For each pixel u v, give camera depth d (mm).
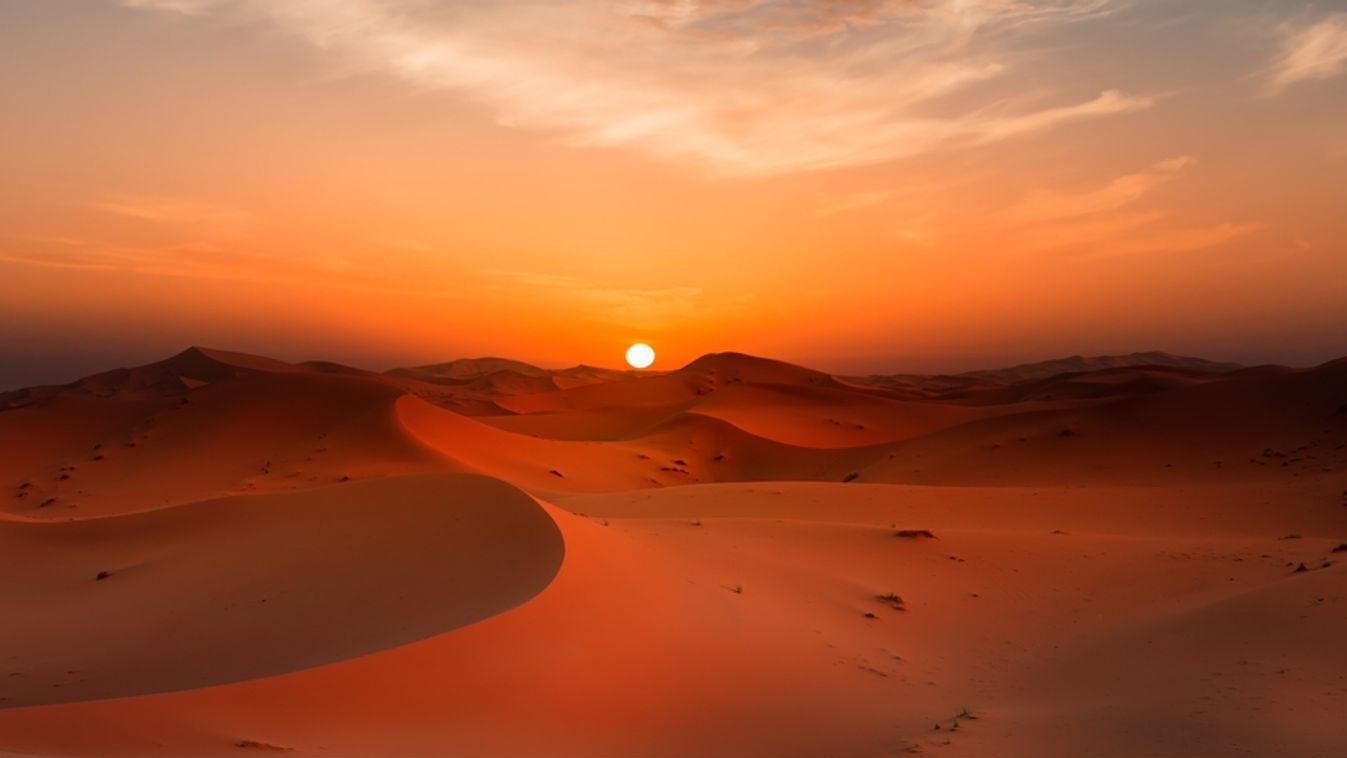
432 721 13008
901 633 23234
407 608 19281
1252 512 44688
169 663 17969
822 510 45062
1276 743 13234
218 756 10695
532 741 12953
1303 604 20219
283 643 18453
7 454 91125
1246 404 80312
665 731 14219
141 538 28250
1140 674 18203
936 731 15117
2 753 9781
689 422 115312
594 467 91188
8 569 26609
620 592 19594
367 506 26516
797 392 146750
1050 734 14773
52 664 18328
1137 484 64750
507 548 21422
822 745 14445
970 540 34438
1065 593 27891
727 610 21125
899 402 145750
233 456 84812
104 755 10258
